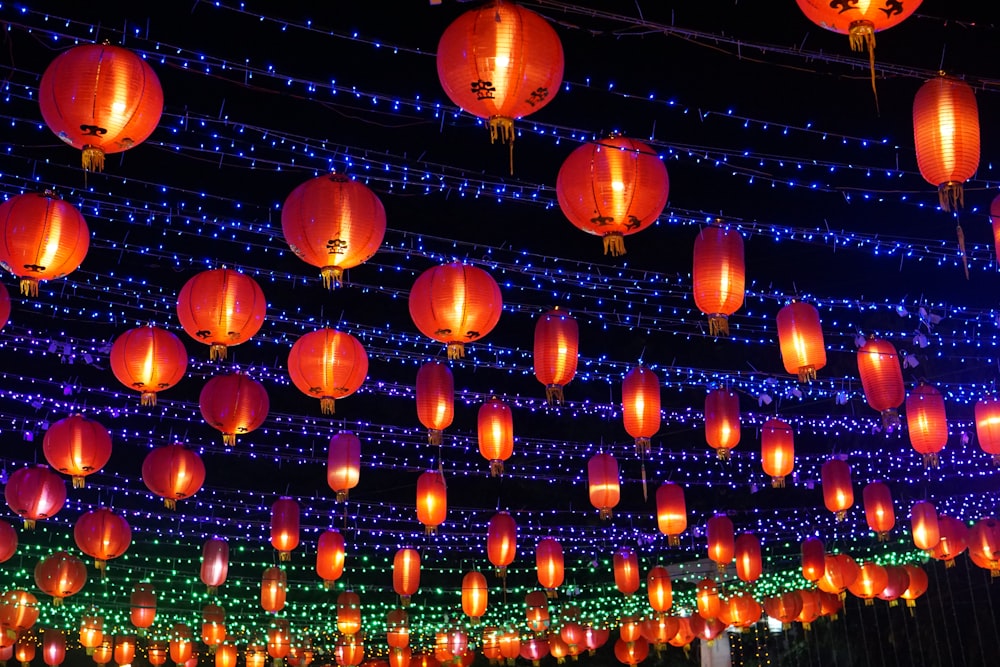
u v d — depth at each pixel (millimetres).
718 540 14289
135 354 9039
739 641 20922
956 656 17219
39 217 7289
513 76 6242
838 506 12711
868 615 18859
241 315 8391
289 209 7555
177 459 11023
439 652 18141
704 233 8641
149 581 17109
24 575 17125
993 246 11375
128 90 6492
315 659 21266
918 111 6906
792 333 9492
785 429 11727
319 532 20141
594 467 12438
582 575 20469
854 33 5820
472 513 19547
